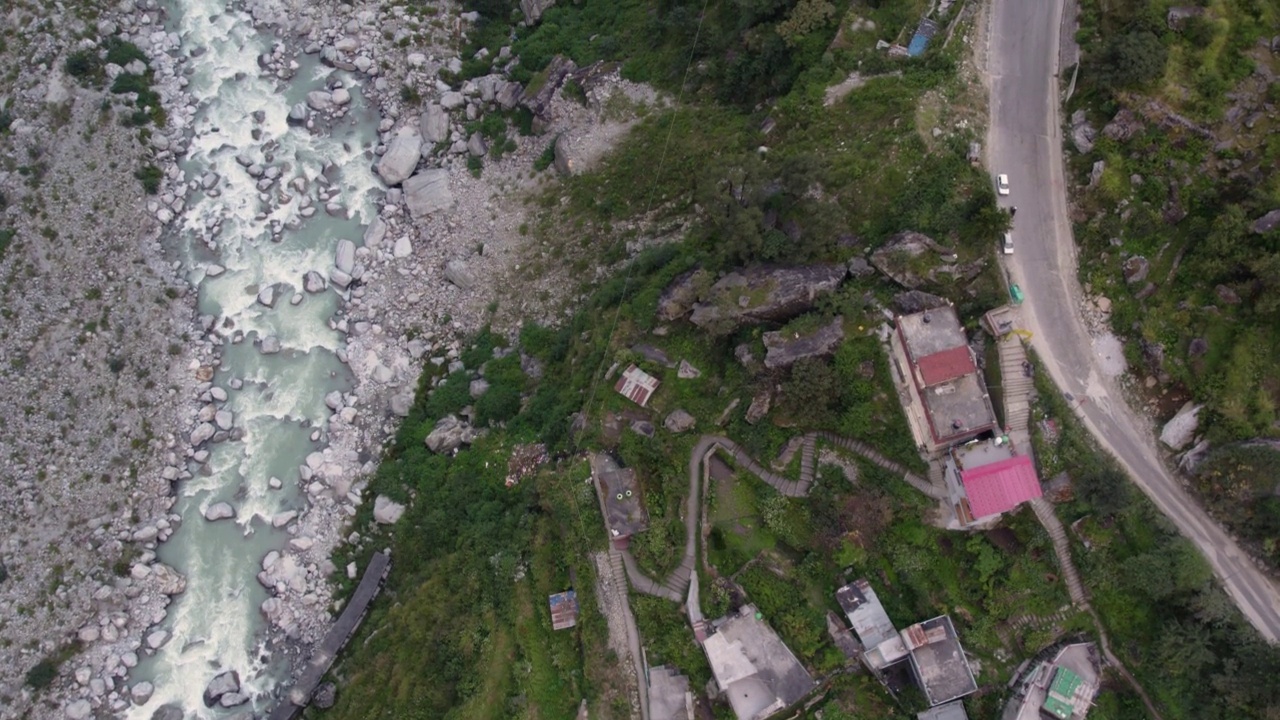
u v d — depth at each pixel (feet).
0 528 189.88
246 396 203.10
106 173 208.23
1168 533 141.69
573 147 204.74
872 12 179.52
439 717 161.48
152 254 208.03
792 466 160.97
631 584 160.35
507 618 163.53
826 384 153.79
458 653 163.12
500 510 178.29
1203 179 149.79
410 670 168.04
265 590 190.70
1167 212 151.43
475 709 158.61
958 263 156.46
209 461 198.39
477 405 192.24
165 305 205.16
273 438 200.54
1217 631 137.28
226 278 209.87
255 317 208.13
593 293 191.62
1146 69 152.56
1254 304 143.95
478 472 185.26
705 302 167.63
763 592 154.51
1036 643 145.59
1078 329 153.48
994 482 140.26
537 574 164.76
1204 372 145.18
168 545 193.36
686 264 177.17
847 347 156.66
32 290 200.13
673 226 188.03
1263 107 150.20
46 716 180.45
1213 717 135.74
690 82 199.82
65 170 206.39
